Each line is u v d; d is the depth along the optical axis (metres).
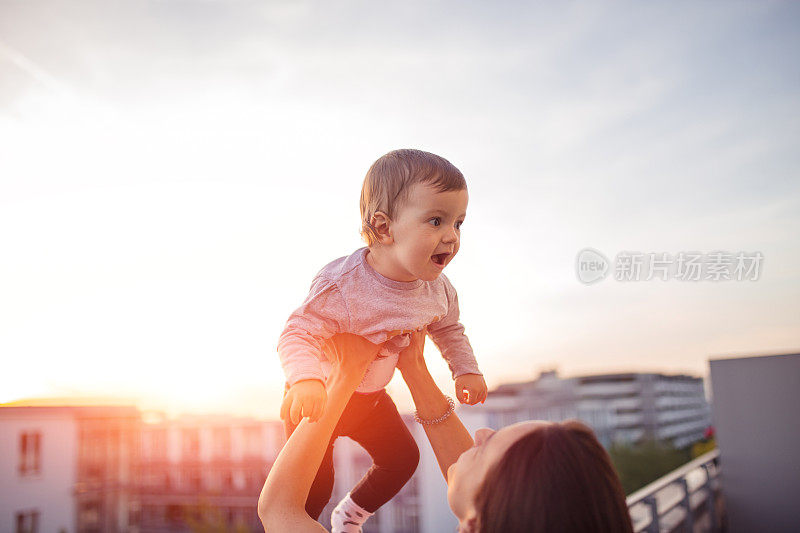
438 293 0.90
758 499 4.95
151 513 19.12
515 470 0.56
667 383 69.50
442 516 16.17
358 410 0.92
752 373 5.07
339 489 15.23
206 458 19.42
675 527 4.07
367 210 0.82
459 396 0.97
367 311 0.78
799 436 4.88
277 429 19.50
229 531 18.47
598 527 0.53
